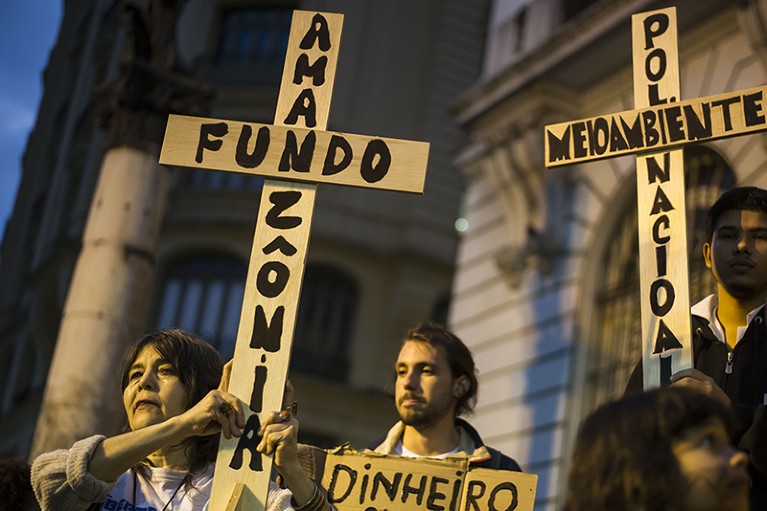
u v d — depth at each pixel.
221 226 20.41
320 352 20.19
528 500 3.42
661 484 1.78
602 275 10.26
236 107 21.06
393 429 4.40
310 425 19.66
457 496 3.47
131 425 3.26
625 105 10.16
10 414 22.11
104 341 7.34
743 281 3.49
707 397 1.87
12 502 3.65
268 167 3.38
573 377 10.02
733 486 1.79
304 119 3.44
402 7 22.58
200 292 20.33
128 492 3.11
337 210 20.91
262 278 3.26
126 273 7.56
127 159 7.82
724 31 9.24
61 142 23.88
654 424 1.83
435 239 21.36
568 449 9.77
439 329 4.40
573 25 10.14
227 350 19.77
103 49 22.89
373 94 21.67
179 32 21.66
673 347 3.27
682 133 3.47
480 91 11.38
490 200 11.87
